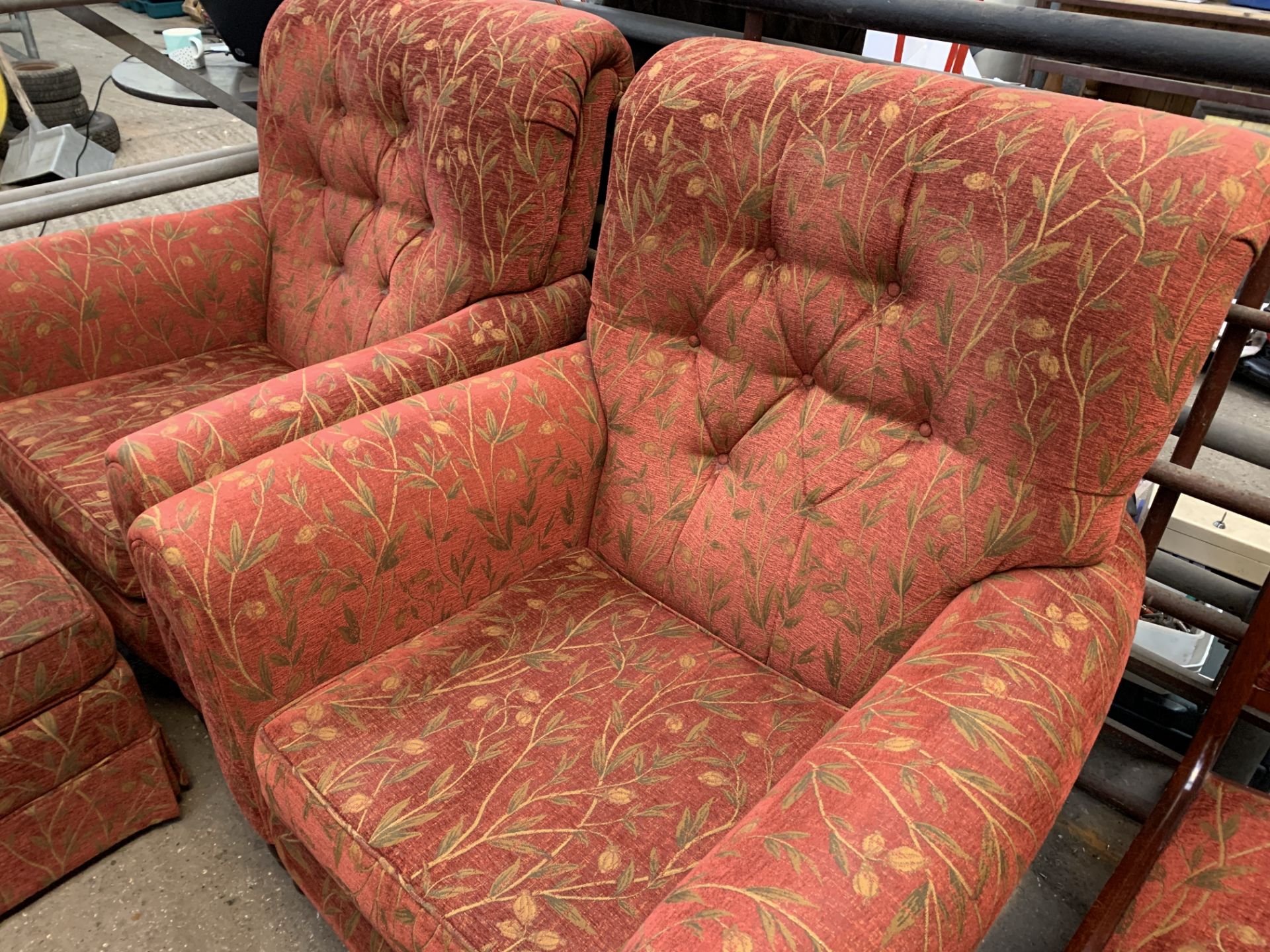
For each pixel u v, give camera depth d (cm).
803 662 100
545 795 85
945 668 75
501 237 127
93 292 152
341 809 84
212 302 165
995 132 84
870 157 91
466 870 79
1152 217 75
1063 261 79
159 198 323
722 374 110
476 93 122
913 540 92
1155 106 176
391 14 135
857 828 61
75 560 138
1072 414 81
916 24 116
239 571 90
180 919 118
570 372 119
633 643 106
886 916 56
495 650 104
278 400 111
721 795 86
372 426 104
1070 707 72
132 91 295
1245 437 128
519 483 112
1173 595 125
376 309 145
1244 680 91
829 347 100
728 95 101
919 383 92
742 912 56
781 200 99
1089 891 125
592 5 169
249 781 100
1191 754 94
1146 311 76
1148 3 162
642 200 109
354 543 97
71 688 111
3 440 139
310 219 159
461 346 126
